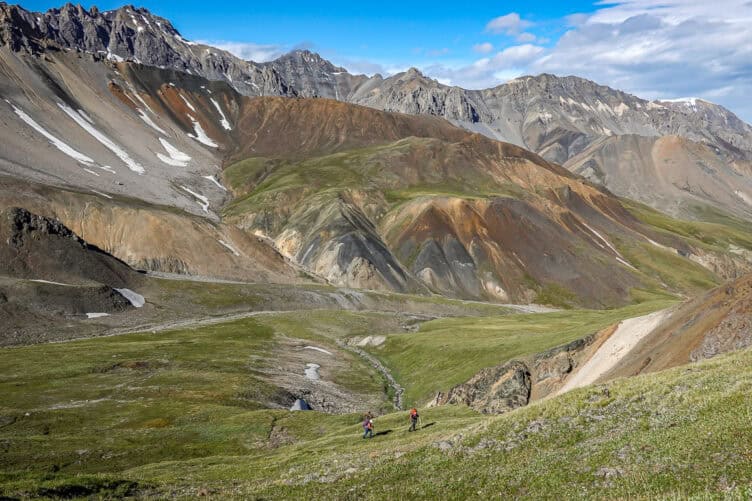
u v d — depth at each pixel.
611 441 29.72
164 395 87.62
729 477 21.56
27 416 73.31
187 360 114.25
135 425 71.06
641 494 22.92
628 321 77.69
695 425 27.36
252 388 93.94
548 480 27.89
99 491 36.50
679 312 66.56
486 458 34.19
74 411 76.56
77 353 114.81
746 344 48.66
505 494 28.23
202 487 39.91
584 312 163.25
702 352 52.03
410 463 37.31
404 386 112.25
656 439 27.59
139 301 170.62
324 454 48.19
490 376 79.94
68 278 164.75
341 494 34.16
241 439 64.62
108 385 93.25
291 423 70.69
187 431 67.81
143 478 44.47
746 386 29.80
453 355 114.88
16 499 32.28
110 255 189.12
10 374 97.25
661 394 34.12
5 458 55.53
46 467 54.06
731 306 54.78
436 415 65.31
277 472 43.59
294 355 130.88
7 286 145.38
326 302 197.12
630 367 62.81
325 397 101.12
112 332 144.88
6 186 199.75
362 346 146.12
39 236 169.38
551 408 38.31
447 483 31.95
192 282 193.25
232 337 146.62
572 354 77.62
